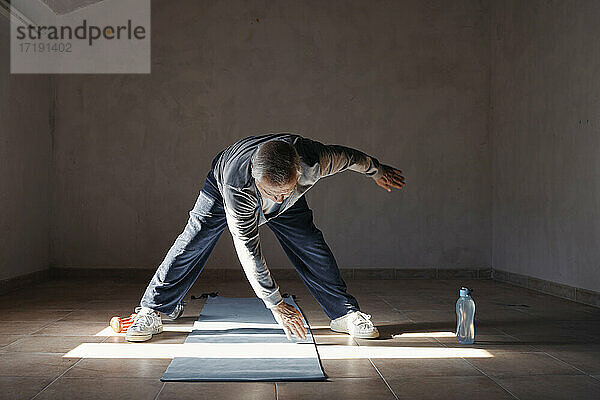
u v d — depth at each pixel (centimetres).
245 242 273
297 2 721
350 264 714
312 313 459
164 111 713
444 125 726
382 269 716
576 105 539
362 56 723
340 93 721
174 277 366
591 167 514
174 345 342
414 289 614
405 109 724
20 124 628
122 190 709
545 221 596
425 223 721
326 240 713
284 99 718
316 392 256
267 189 234
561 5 566
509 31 679
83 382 270
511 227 673
